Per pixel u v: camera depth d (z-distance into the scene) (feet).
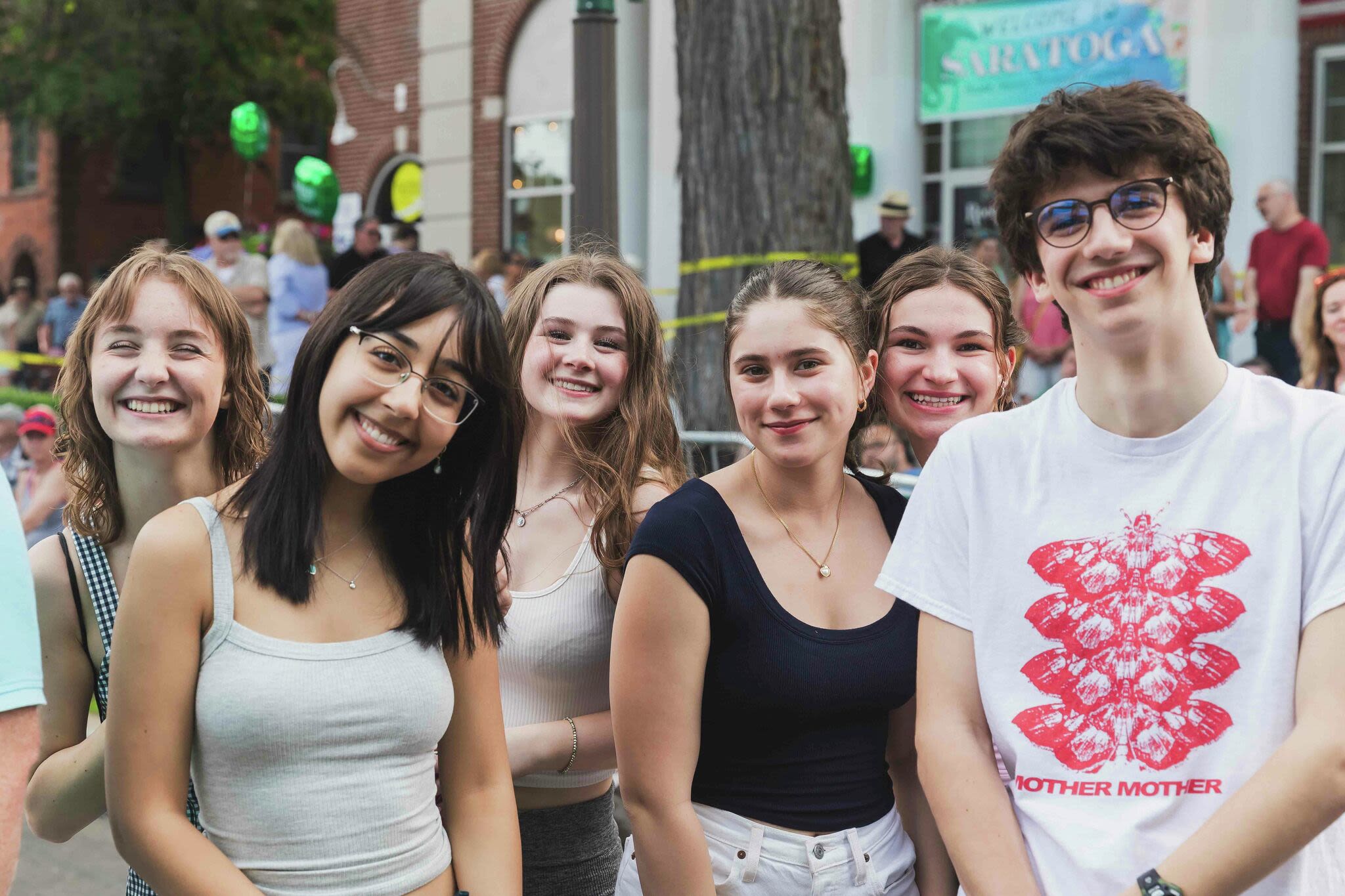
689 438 16.20
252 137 45.06
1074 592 5.59
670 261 36.83
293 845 5.72
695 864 6.64
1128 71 31.50
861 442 8.71
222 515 5.96
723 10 19.34
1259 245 24.88
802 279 7.11
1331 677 5.06
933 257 8.36
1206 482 5.48
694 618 6.68
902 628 6.95
